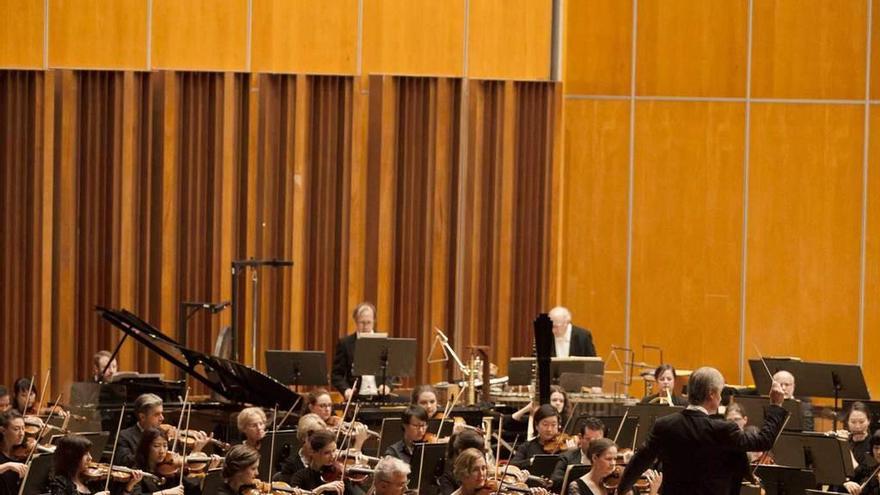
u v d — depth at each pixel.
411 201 37.06
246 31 36.78
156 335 28.20
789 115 39.31
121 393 28.95
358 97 36.72
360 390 32.12
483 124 37.44
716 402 18.47
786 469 24.30
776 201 39.31
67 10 36.31
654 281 39.47
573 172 39.59
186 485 24.59
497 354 37.34
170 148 36.22
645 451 18.61
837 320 39.19
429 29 37.22
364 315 32.06
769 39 39.31
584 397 31.14
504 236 37.34
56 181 36.25
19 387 30.58
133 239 36.28
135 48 36.47
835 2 39.16
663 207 39.44
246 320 36.44
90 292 36.25
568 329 33.56
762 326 39.31
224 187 36.28
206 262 36.44
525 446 27.34
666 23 39.50
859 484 27.67
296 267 36.56
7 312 36.03
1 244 36.12
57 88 36.28
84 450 21.72
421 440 25.80
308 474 23.61
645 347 37.84
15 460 25.05
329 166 36.84
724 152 39.34
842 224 39.16
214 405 29.06
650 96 39.53
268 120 36.56
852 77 39.19
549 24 37.78
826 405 38.94
